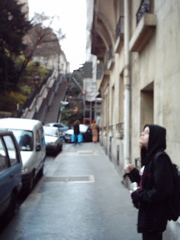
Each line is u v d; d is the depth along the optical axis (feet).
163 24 19.21
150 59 23.02
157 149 10.97
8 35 93.97
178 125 16.03
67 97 182.91
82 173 39.45
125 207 24.00
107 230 19.08
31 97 125.08
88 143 89.61
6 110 101.76
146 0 23.12
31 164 30.01
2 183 18.08
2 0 94.94
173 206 10.71
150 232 10.92
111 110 55.01
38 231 18.94
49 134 63.77
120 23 37.93
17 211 23.25
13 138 23.86
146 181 10.94
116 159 41.81
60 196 27.71
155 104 21.02
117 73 44.21
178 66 16.17
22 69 121.29
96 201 25.85
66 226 19.81
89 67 127.65
